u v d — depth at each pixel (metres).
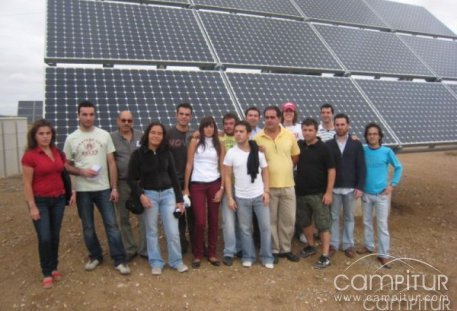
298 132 6.68
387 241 6.02
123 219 5.86
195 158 5.68
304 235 6.78
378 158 6.00
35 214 4.83
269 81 9.04
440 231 7.65
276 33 10.96
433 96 10.74
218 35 9.97
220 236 7.09
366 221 6.33
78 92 7.30
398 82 10.77
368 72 10.78
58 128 6.57
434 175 13.65
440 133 9.44
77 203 5.36
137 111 7.32
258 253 6.32
